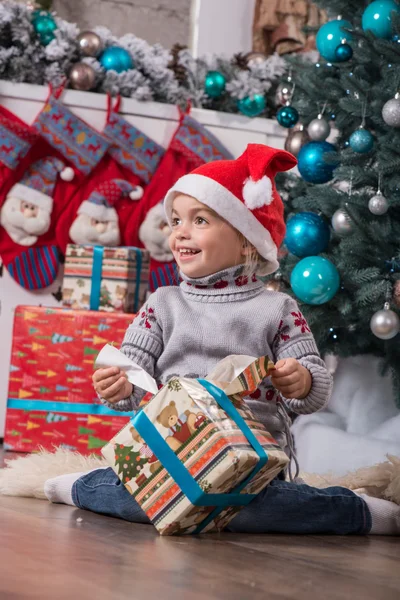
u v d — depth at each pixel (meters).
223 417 1.31
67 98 2.91
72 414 2.54
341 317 2.22
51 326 2.54
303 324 1.58
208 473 1.26
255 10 3.74
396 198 2.12
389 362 2.21
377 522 1.49
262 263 1.65
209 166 1.60
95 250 2.61
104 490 1.46
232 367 1.38
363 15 2.21
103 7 3.67
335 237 2.28
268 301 1.58
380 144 2.11
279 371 1.44
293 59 2.51
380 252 2.13
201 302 1.59
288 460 1.37
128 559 1.08
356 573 1.10
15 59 2.82
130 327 1.63
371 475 1.68
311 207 2.33
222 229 1.57
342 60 2.24
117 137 2.95
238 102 3.08
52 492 1.58
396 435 2.14
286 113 2.41
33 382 2.54
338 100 2.28
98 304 2.61
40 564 1.01
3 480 1.68
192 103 3.07
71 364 2.54
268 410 1.53
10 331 2.90
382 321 2.04
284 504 1.41
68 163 2.94
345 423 2.28
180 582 0.96
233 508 1.36
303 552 1.24
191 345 1.55
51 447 2.53
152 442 1.32
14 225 2.86
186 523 1.29
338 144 2.40
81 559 1.06
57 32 2.87
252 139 3.13
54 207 2.93
